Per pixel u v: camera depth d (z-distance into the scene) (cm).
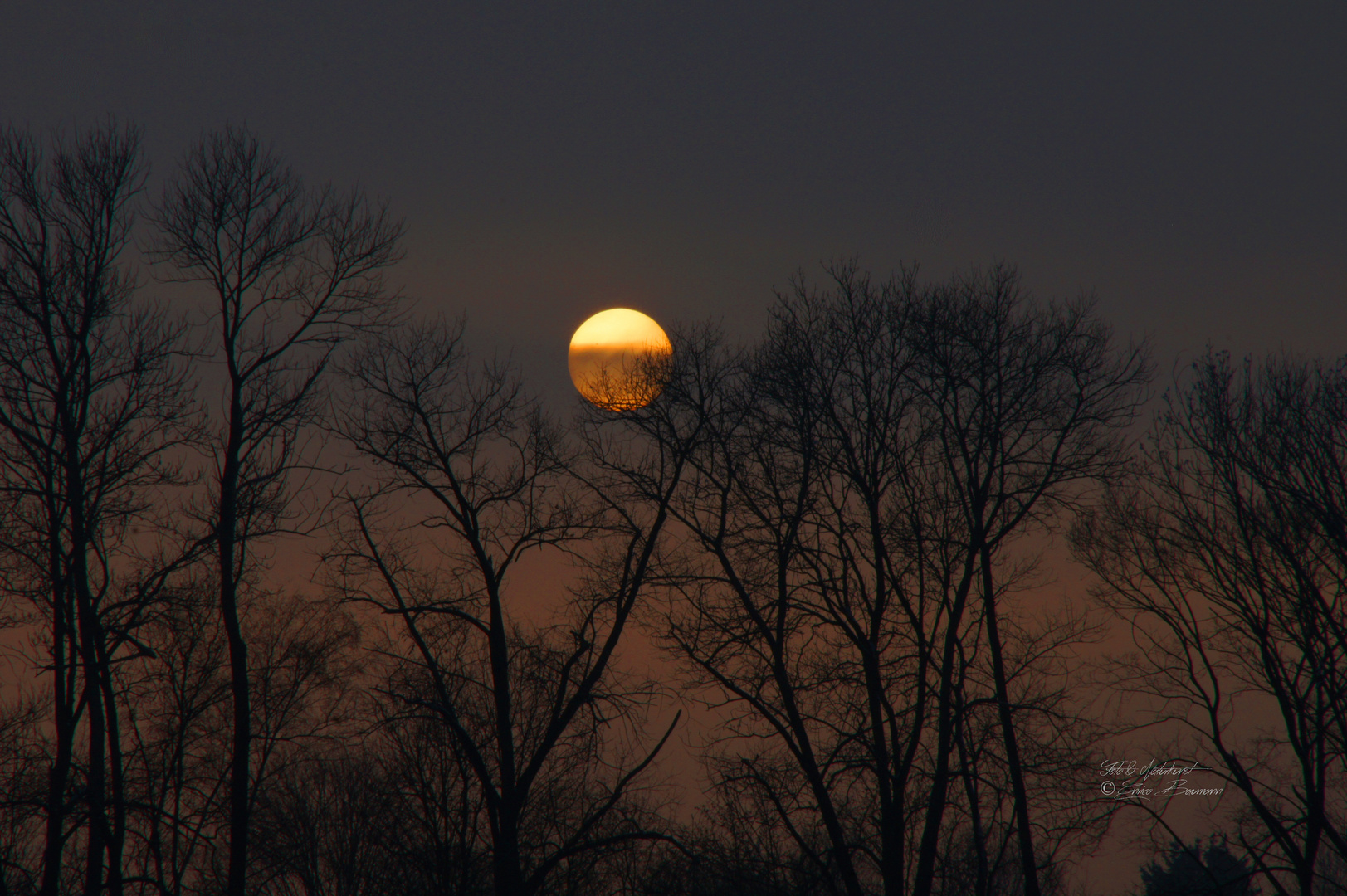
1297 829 7206
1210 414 7125
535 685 7581
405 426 7444
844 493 7456
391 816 7775
